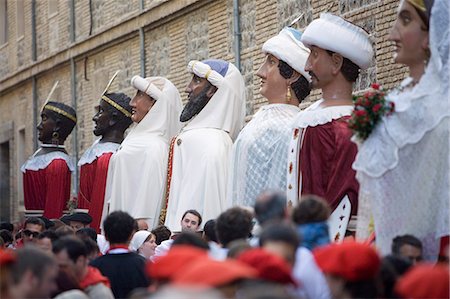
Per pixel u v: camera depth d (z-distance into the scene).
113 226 10.54
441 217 9.97
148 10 24.94
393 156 9.98
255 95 20.17
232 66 15.36
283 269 6.37
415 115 9.95
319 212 8.35
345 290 6.96
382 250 10.02
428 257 10.05
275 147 12.94
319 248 7.50
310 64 12.14
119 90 27.17
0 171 37.31
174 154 15.18
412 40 10.27
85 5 29.39
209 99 15.15
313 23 12.07
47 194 19.83
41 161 20.02
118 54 27.25
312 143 11.86
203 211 14.52
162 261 6.51
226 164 14.70
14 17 35.81
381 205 10.05
